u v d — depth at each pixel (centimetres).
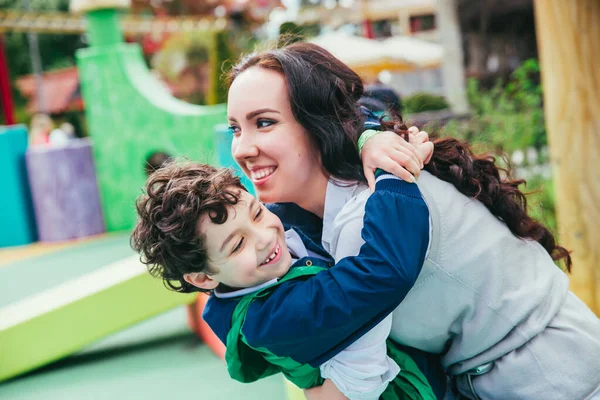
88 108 878
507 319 155
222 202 145
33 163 868
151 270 161
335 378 151
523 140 572
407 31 1650
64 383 356
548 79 317
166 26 1323
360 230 151
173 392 326
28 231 884
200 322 396
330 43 1212
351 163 162
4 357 360
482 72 1141
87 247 807
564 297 160
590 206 313
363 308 139
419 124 187
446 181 163
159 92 884
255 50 185
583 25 301
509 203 164
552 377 152
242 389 321
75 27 1192
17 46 2172
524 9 1124
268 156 163
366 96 184
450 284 155
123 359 382
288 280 150
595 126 307
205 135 827
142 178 866
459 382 170
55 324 366
